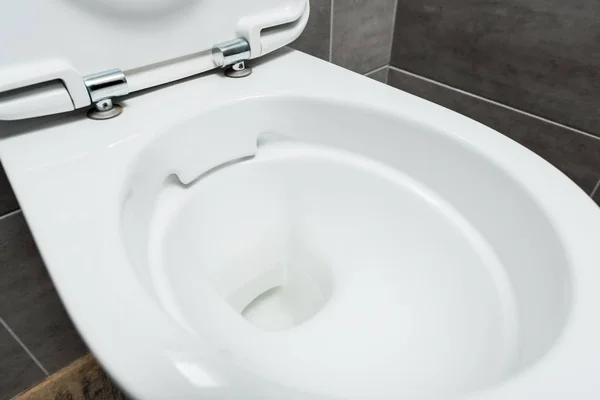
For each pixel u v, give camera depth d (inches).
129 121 16.4
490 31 27.7
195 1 17.9
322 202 20.6
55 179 13.3
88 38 15.9
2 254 21.3
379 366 14.7
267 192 21.0
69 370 27.7
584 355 9.2
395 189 18.4
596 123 25.4
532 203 13.5
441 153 16.7
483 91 29.9
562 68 25.4
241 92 18.6
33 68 15.1
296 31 21.5
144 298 10.0
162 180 17.0
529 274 13.4
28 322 24.2
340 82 19.5
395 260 18.1
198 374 8.6
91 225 11.7
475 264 15.5
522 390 8.6
